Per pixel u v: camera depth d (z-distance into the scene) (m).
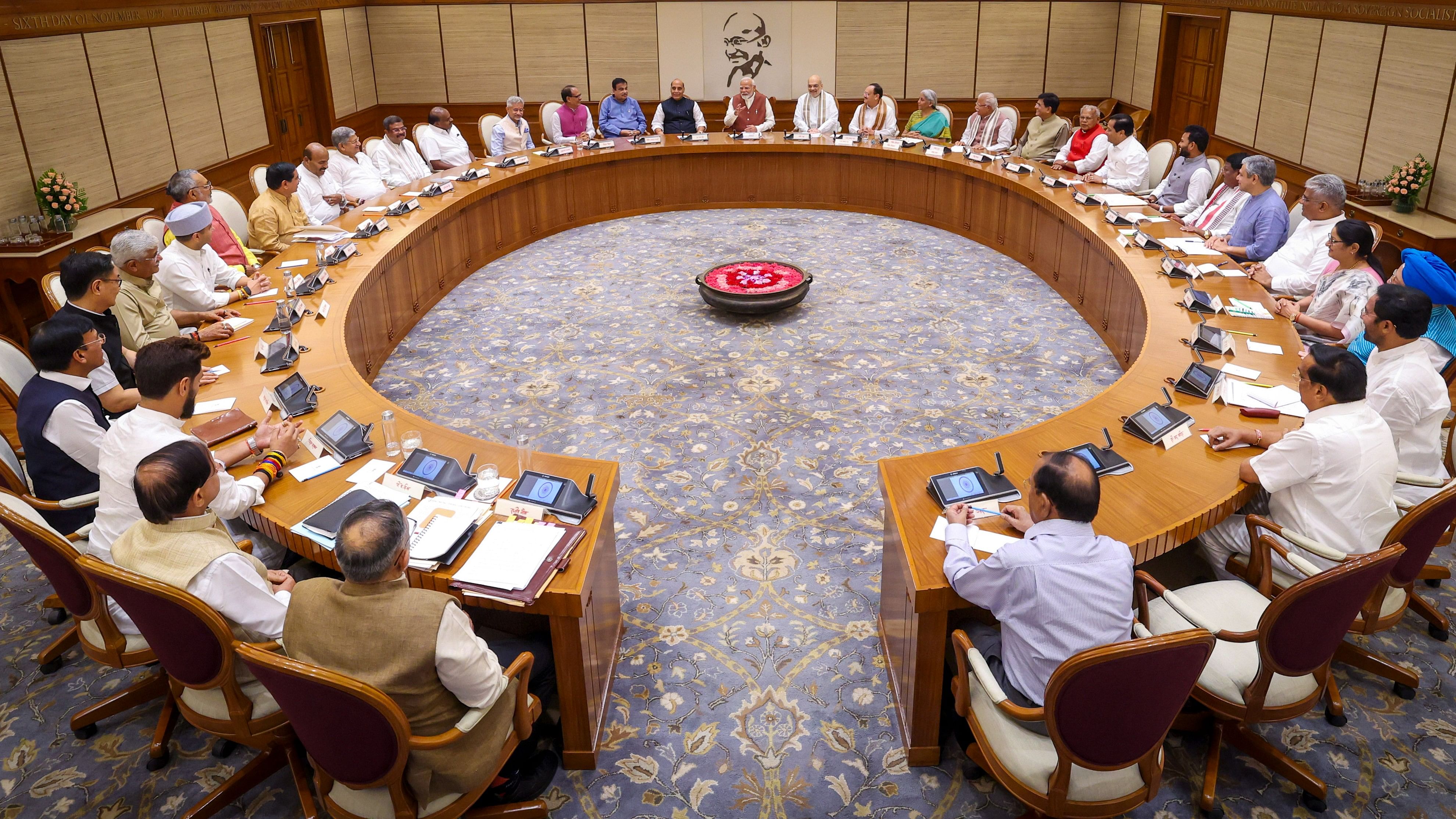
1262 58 9.30
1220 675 2.68
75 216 6.79
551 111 10.12
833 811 2.78
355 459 3.43
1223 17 9.90
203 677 2.50
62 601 2.86
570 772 2.92
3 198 6.36
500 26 12.19
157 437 2.88
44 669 3.39
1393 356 3.44
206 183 5.55
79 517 3.47
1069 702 2.17
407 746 2.19
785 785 2.87
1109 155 7.96
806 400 5.42
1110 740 2.23
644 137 9.65
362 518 2.21
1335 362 3.01
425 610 2.21
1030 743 2.46
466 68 12.41
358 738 2.15
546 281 7.57
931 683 2.79
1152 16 11.30
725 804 2.80
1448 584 3.78
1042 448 3.46
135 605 2.39
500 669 2.38
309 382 4.11
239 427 3.60
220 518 3.00
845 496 4.44
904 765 2.94
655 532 4.17
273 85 10.16
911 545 2.87
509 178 8.05
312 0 10.70
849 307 6.90
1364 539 3.01
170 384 2.93
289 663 2.04
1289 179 8.94
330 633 2.21
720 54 12.23
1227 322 4.63
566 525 2.99
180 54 8.41
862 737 3.05
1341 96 8.10
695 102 11.08
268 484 3.23
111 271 4.01
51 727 3.14
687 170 9.56
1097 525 2.95
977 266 7.82
